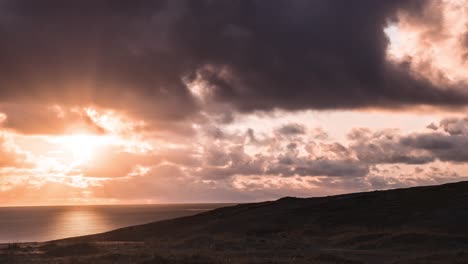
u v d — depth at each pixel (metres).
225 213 78.25
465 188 68.31
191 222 73.31
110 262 31.94
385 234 47.41
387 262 34.19
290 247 43.50
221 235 56.84
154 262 31.25
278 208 74.94
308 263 32.25
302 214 68.06
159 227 72.25
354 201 71.00
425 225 52.78
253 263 31.55
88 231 172.38
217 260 32.09
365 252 40.06
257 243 45.22
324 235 54.78
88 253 39.94
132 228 73.75
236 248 42.47
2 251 42.03
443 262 32.50
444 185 72.62
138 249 41.47
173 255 33.59
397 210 61.84
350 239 47.25
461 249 39.09
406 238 44.47
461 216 53.88
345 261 34.28
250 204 85.81
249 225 64.88
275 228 61.75
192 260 31.66
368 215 61.78
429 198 65.12
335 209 68.06
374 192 76.44
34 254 39.62
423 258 34.75
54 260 34.34
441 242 42.25
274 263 31.73
